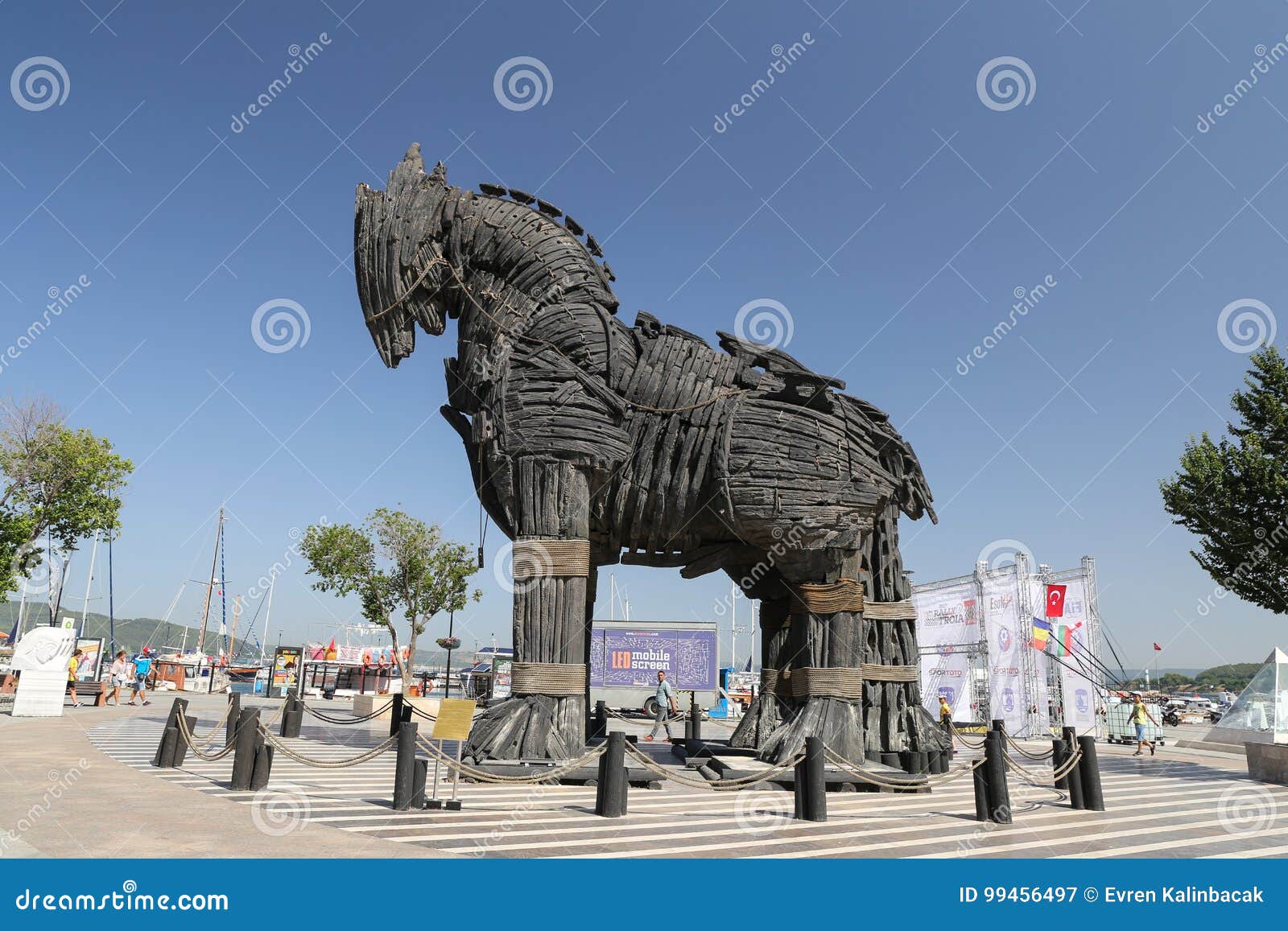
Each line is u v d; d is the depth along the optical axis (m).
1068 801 10.05
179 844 5.84
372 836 6.39
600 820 7.51
